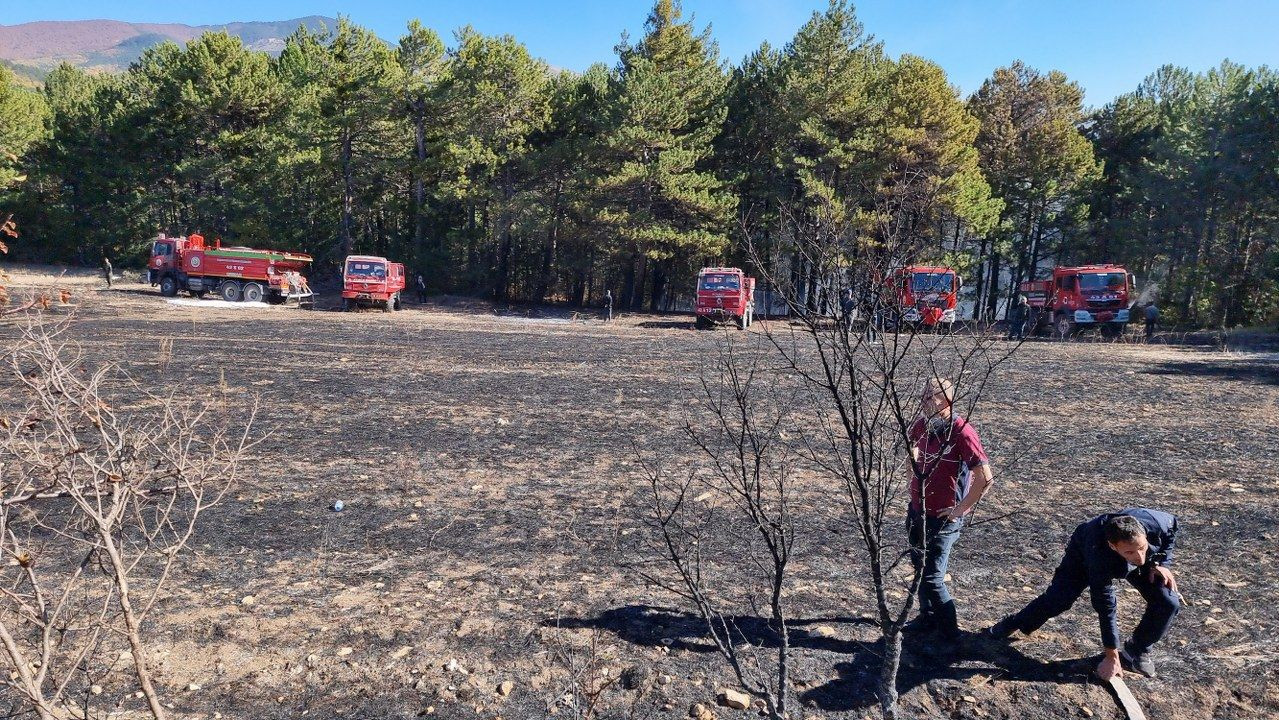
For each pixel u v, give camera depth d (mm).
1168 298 36406
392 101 40219
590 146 37531
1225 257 35500
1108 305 26797
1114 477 7695
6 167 39781
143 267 50438
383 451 8445
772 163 38312
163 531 5824
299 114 44344
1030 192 41688
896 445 2834
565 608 4652
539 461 8156
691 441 9125
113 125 46906
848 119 36250
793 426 10016
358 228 48594
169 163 47219
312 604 4684
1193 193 35781
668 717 3557
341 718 3541
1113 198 45875
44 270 44438
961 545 5766
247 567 5227
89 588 4773
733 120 40781
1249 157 33531
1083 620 4527
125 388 11508
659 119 36875
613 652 4113
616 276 46719
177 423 4055
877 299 2715
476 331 24625
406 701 3672
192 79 44375
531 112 40938
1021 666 4004
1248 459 8438
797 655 4090
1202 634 4301
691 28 40969
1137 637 3873
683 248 37250
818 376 13844
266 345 18078
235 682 3811
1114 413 11211
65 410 3020
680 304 49562
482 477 7523
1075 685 3826
